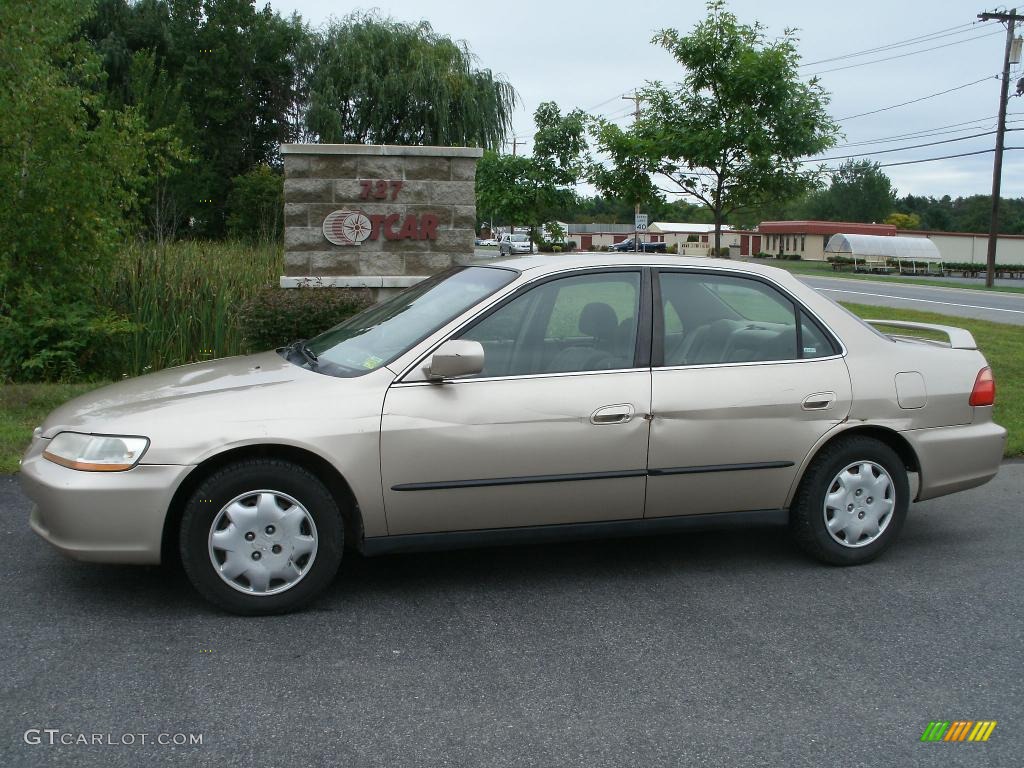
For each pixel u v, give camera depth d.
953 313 23.66
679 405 4.61
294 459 4.26
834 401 4.86
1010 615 4.42
